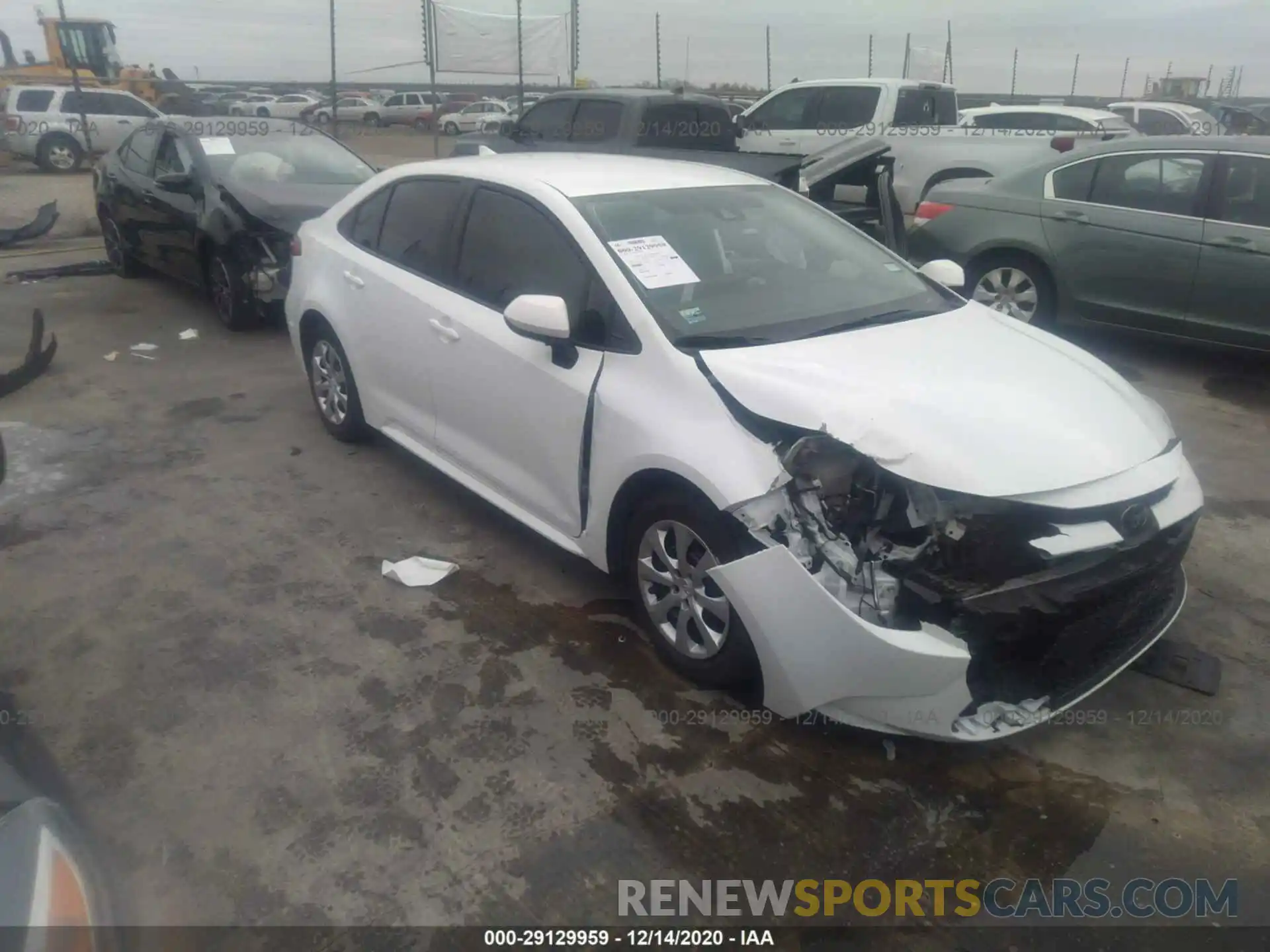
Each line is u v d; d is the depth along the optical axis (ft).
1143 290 21.66
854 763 9.77
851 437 9.07
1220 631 12.10
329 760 9.69
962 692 8.85
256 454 17.17
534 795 9.29
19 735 9.87
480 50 46.09
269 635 11.76
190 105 76.02
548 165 13.92
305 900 8.13
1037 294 23.41
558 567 13.42
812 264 12.86
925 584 8.80
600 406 10.91
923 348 11.10
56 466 16.52
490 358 12.52
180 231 25.77
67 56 55.77
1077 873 8.54
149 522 14.58
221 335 24.85
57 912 5.27
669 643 10.92
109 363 22.35
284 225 24.02
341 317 15.89
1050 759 9.89
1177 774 9.69
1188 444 18.07
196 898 8.10
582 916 8.06
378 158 70.08
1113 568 9.05
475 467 13.56
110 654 11.34
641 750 9.88
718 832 8.91
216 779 9.41
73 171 65.46
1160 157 21.42
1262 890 8.39
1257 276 19.99
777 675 9.43
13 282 30.42
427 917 8.01
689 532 10.18
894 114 38.93
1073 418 9.86
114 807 9.02
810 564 9.10
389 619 12.13
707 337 10.71
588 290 11.47
